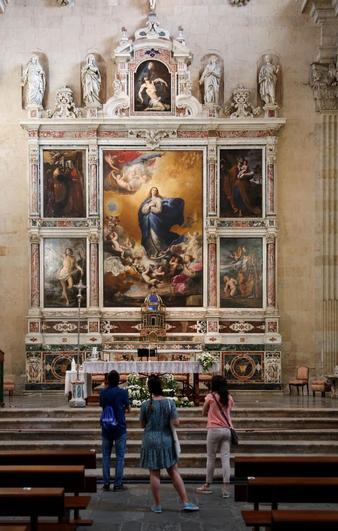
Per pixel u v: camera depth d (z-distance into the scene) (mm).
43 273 25062
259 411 17859
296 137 25359
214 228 24953
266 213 25094
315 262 25156
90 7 25672
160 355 24312
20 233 25250
